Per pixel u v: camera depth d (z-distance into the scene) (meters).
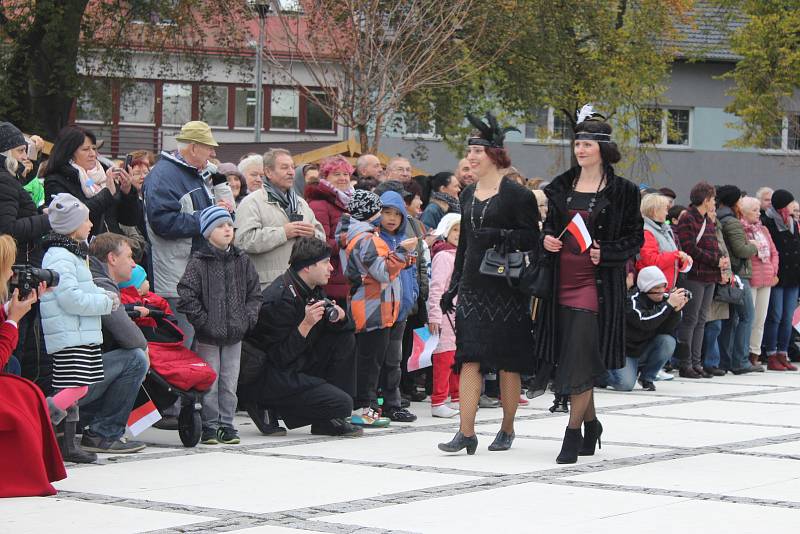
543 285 10.61
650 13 41.75
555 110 41.50
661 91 44.03
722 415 14.20
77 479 9.62
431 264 14.76
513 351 10.93
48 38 35.00
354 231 13.05
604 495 8.86
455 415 14.32
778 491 9.07
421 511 8.23
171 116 53.72
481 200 11.08
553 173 49.94
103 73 38.66
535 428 13.04
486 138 11.14
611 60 40.09
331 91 28.28
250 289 12.02
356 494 8.91
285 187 13.53
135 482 9.48
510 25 35.16
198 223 12.55
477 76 38.00
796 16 42.44
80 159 12.28
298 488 9.18
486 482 9.45
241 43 38.06
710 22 46.91
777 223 21.14
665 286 16.94
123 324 10.91
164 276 12.60
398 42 28.48
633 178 53.72
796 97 48.53
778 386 18.09
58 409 9.94
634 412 14.49
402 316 13.54
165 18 37.47
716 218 20.05
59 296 10.05
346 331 12.55
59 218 10.22
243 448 11.53
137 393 11.17
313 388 12.22
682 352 19.36
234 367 11.97
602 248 10.50
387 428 13.20
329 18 28.12
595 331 10.52
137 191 12.80
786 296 21.19
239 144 31.53
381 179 16.14
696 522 7.89
